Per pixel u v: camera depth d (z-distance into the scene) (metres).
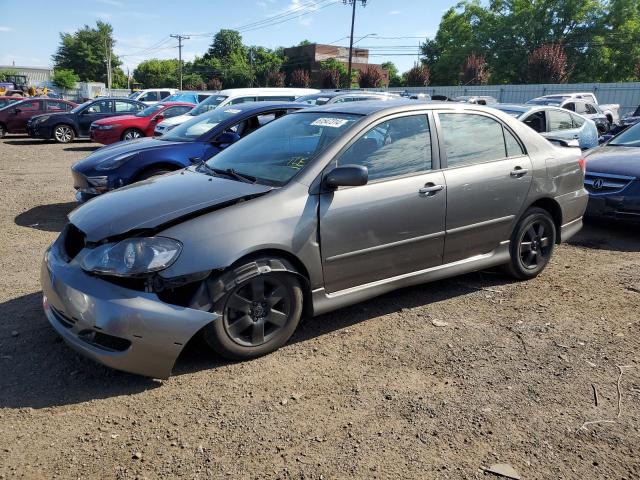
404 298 4.53
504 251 4.67
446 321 4.09
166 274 3.02
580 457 2.58
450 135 4.28
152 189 3.71
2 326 3.85
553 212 5.04
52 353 3.48
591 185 6.80
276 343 3.50
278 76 63.16
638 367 3.44
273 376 3.26
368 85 47.91
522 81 50.53
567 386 3.20
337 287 3.72
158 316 2.98
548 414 2.92
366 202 3.70
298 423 2.81
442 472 2.46
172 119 13.68
